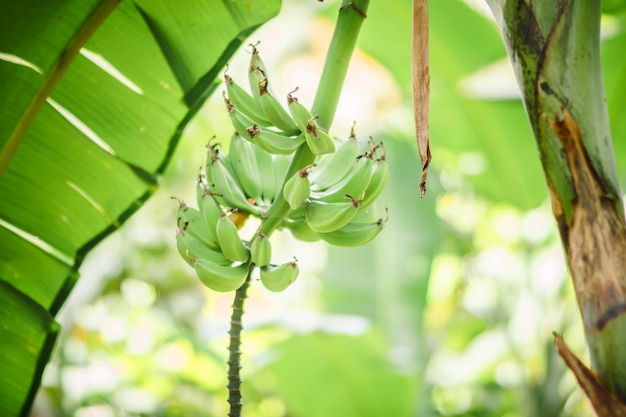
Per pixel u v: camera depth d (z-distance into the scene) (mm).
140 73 2840
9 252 2982
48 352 3020
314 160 2355
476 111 4941
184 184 6738
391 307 5129
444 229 5828
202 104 2846
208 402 6926
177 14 2748
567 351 2123
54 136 2904
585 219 2172
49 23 2738
